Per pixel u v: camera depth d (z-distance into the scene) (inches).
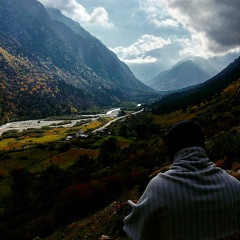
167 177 74.3
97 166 2348.7
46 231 1004.6
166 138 83.8
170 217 69.4
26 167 3073.3
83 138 4517.7
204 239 69.0
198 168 75.9
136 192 768.3
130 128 5083.7
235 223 72.4
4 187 2404.0
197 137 80.7
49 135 5536.4
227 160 492.1
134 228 73.6
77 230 743.7
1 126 6875.0
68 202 990.4
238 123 1077.1
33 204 1664.6
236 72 6304.1
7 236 1098.7
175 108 6092.5
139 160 1546.5
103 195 971.3
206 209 69.7
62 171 2129.7
